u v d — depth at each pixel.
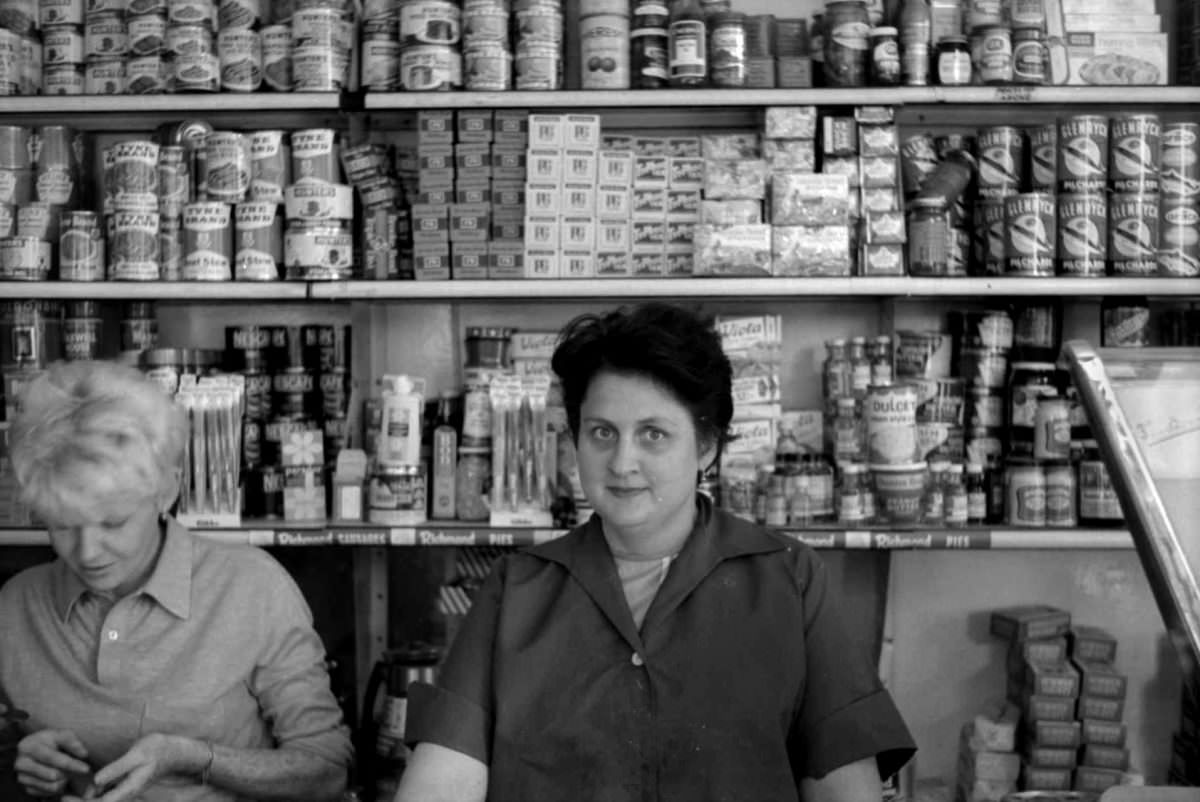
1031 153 2.98
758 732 1.56
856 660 1.62
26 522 2.93
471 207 2.91
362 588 3.21
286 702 2.05
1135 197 2.88
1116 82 3.00
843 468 2.92
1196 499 1.33
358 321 3.13
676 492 1.60
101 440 1.88
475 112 2.93
